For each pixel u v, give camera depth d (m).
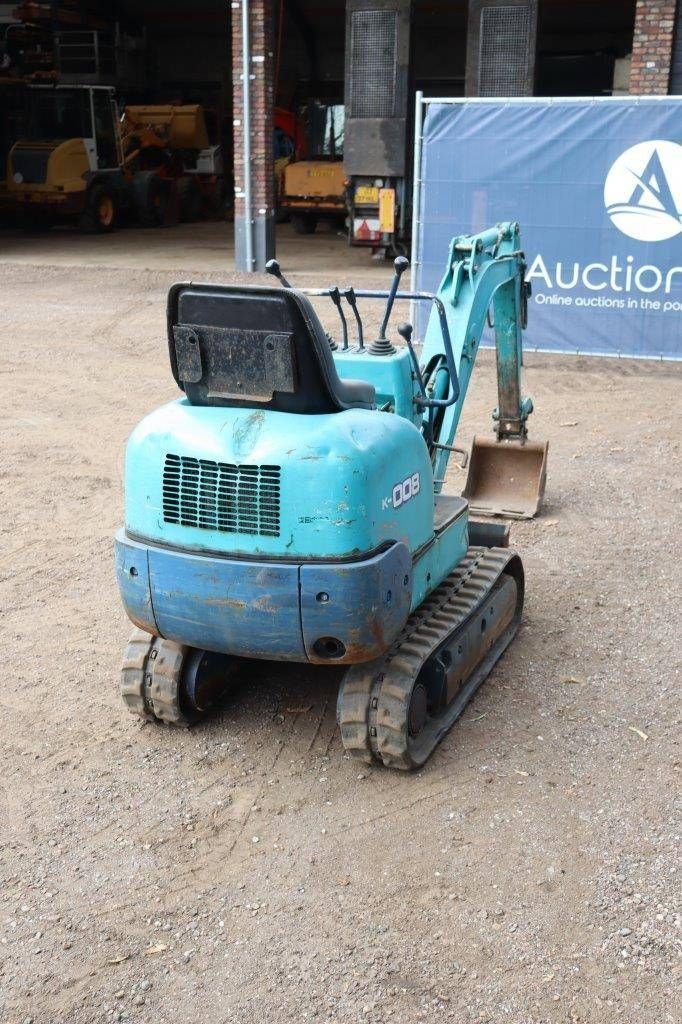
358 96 20.25
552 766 4.76
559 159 11.60
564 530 7.58
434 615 5.08
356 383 4.65
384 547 4.39
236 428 4.37
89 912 3.92
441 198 12.07
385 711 4.54
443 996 3.48
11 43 31.59
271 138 19.62
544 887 3.98
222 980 3.58
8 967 3.66
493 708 5.25
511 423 7.86
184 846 4.29
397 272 5.05
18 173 26.08
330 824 4.41
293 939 3.76
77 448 9.78
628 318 11.91
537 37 19.34
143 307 16.64
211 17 38.09
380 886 4.02
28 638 6.12
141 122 31.38
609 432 10.06
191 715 5.12
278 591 4.26
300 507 4.22
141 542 4.62
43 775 4.79
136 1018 3.44
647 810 4.42
